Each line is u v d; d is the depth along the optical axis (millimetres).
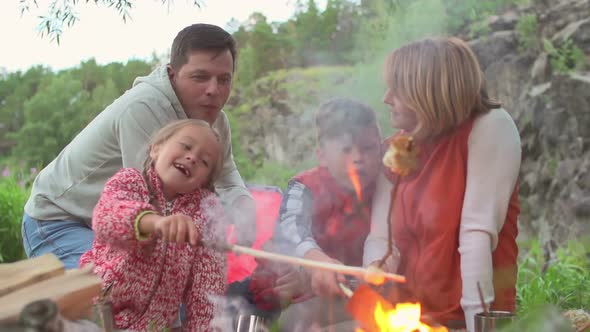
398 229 2908
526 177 8227
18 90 14969
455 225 2834
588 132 7859
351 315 2834
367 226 3045
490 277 2764
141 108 3438
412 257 2889
